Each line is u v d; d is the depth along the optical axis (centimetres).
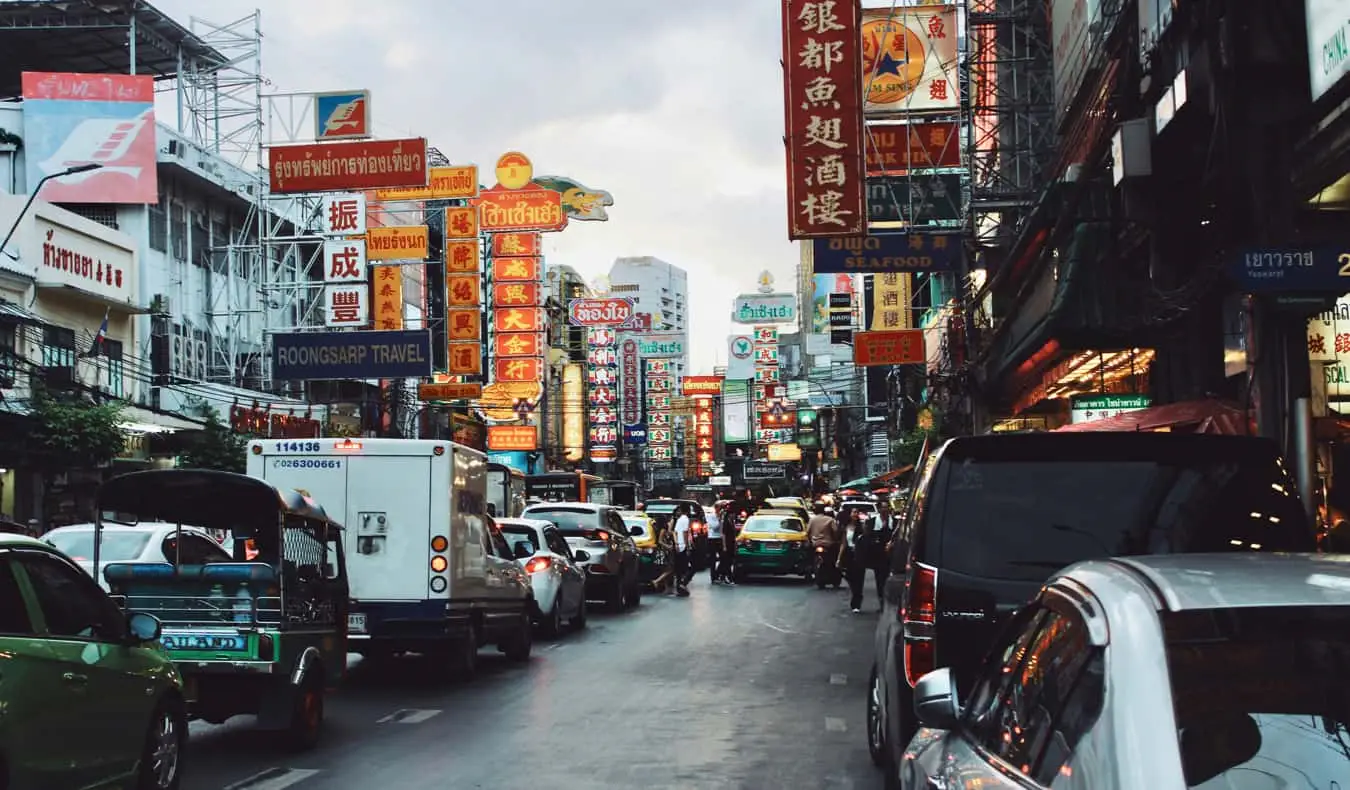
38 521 2808
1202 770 281
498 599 1505
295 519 1053
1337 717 293
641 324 12950
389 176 3584
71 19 4150
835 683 1352
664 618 2205
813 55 2522
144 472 978
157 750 755
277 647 936
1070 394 2639
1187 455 658
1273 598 321
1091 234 1866
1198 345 1755
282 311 4431
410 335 3434
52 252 3050
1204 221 1638
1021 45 2989
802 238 2519
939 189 3084
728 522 3212
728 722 1098
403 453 1388
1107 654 315
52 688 631
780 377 12338
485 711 1171
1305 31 1348
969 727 418
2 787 589
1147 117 1698
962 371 3322
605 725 1085
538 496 4525
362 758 939
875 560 2225
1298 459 1387
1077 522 653
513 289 5609
